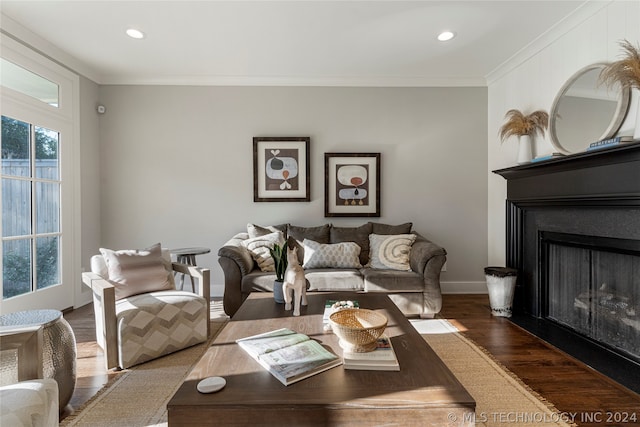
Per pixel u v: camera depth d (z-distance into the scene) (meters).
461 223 3.82
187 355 2.22
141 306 2.11
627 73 1.96
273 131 3.77
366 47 3.01
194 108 3.73
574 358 2.15
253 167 3.72
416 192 3.81
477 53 3.14
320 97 3.77
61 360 1.58
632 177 1.93
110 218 3.71
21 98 2.69
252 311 1.88
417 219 3.81
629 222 2.03
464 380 1.89
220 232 3.77
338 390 1.07
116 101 3.69
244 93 3.75
